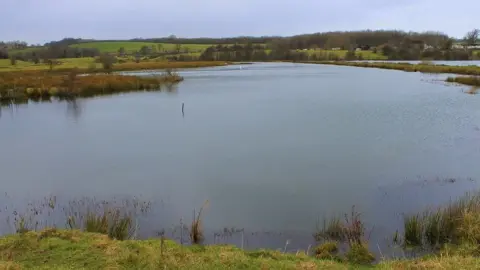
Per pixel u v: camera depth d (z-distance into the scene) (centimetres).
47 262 713
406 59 11150
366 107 3003
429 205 1163
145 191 1361
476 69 5856
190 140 2114
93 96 4178
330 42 14275
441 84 4538
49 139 2209
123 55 11862
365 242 888
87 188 1406
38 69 6769
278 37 16812
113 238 887
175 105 3403
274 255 796
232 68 9138
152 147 1984
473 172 1473
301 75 6425
